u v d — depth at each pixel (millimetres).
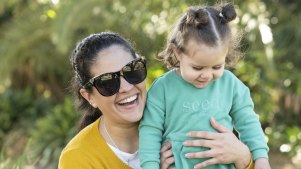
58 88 10125
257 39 6988
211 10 2484
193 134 2551
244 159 2594
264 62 7008
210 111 2576
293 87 7695
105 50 2602
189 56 2432
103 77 2580
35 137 8188
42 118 8906
